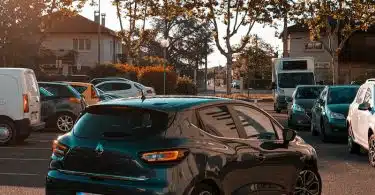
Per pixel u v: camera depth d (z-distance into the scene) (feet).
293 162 26.27
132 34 167.12
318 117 60.49
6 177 36.17
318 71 203.00
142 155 20.71
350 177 37.24
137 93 99.81
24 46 125.29
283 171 25.68
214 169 21.66
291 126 73.87
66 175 22.00
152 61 195.31
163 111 21.56
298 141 27.63
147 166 20.58
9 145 51.49
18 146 51.88
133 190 20.53
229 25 138.00
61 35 223.10
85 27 221.87
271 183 24.95
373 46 200.34
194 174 20.90
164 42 124.26
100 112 22.59
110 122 22.04
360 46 200.44
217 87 320.50
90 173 21.48
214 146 22.06
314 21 142.10
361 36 200.44
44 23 129.80
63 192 21.94
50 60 175.63
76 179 21.67
